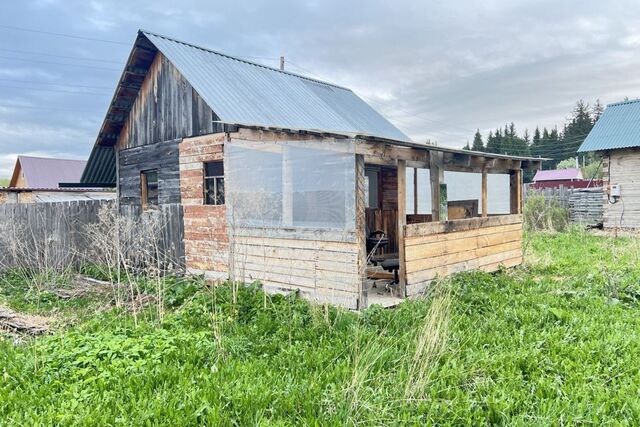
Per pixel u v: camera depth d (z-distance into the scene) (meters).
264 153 7.65
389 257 8.70
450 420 3.11
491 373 3.86
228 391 3.48
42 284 9.01
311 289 6.75
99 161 13.47
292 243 7.07
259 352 4.63
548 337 4.62
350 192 6.12
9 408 3.34
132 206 11.56
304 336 5.00
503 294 6.63
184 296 7.46
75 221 11.58
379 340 4.64
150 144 11.23
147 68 11.16
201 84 9.62
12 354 4.54
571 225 18.30
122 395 3.47
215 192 9.41
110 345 4.41
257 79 11.83
